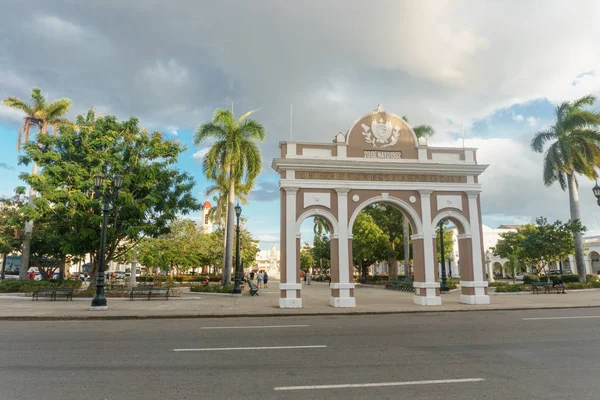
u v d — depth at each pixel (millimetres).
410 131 20812
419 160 20281
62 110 34281
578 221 31000
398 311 16734
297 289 18359
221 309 17312
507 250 43406
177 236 41469
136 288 22000
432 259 19719
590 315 15188
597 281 29844
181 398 5434
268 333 10977
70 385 6027
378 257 42188
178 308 17672
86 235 22922
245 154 28422
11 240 32469
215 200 45594
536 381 6238
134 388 5883
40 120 34344
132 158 24844
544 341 9609
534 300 21422
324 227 49188
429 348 8773
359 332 11117
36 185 22281
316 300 22578
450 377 6469
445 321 13625
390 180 20109
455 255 66562
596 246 55562
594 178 31094
